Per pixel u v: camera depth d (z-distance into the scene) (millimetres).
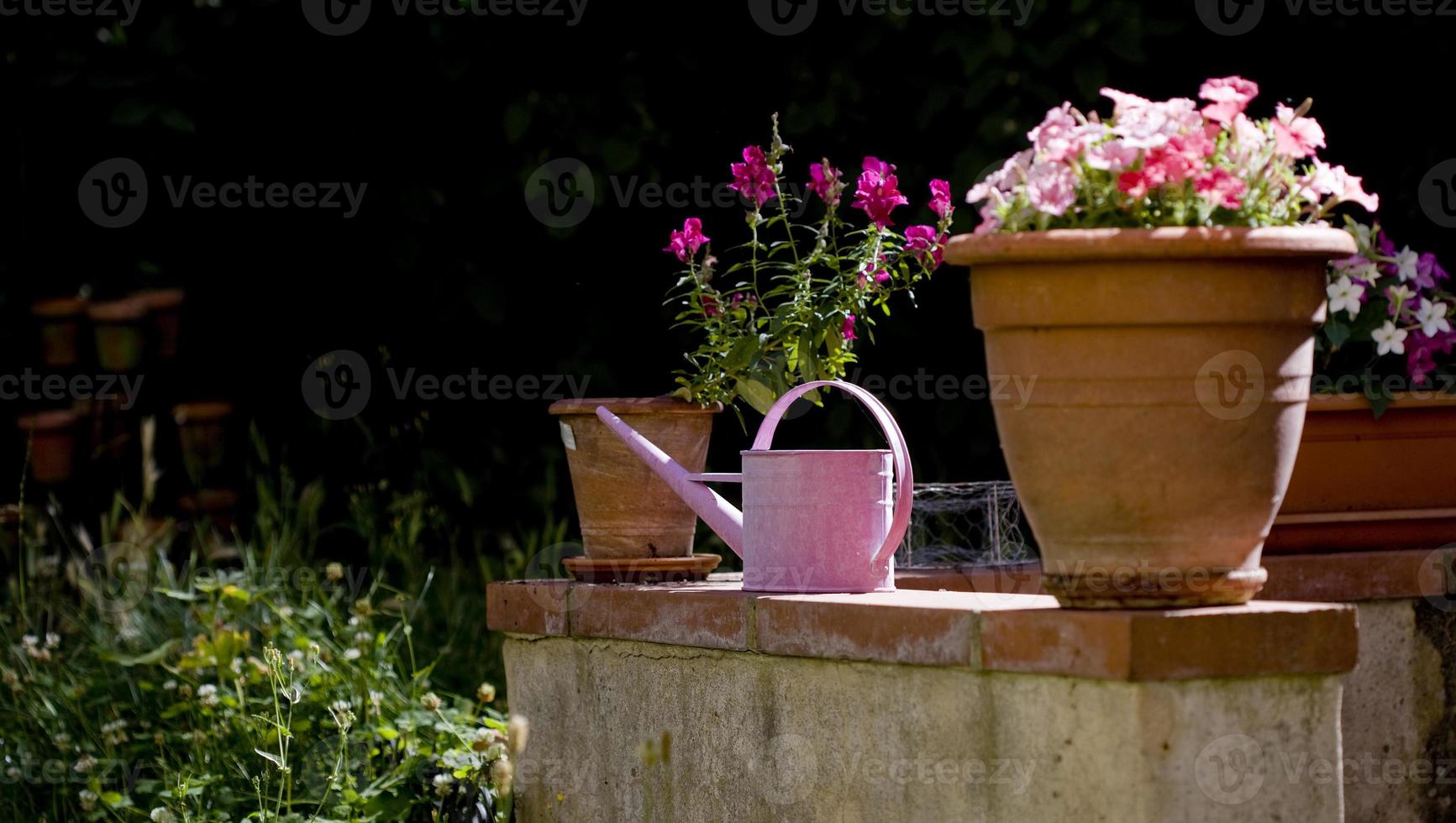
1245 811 3062
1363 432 4477
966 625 3320
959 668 3375
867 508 4020
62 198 8094
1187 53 7051
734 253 7371
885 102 7230
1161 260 2988
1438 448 4555
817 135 7293
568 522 7816
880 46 7180
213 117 7562
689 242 4840
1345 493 4480
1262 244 2980
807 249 7266
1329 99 7082
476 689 6547
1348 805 4309
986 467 7422
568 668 4668
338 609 7141
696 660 4176
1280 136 3127
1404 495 4539
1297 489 4445
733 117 7367
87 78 7418
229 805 5188
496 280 7523
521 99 7215
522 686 4863
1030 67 6906
